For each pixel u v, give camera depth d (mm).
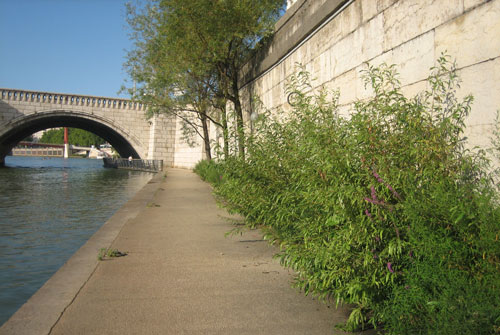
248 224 5797
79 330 2795
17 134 50406
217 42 11969
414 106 3662
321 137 3188
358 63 6027
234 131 6148
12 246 7430
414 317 2316
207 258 4816
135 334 2742
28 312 3115
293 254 3080
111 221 7625
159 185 16578
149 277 4051
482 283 2076
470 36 3867
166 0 12398
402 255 2547
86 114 42750
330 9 6715
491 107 3590
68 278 3992
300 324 2918
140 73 16812
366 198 2572
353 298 2547
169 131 42844
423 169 2850
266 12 12094
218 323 2932
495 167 3381
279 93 9711
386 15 5309
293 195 3781
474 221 2164
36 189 20484
